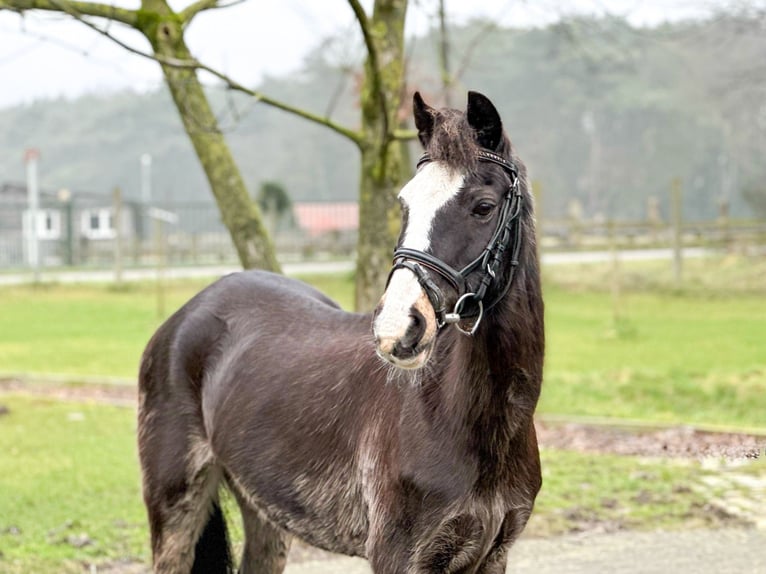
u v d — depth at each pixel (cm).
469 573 327
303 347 387
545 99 5866
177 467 411
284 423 371
